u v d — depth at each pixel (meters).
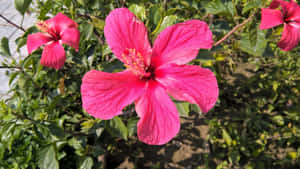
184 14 0.26
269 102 0.38
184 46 0.16
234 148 0.33
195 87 0.15
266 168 0.32
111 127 0.19
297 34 0.17
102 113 0.15
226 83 0.38
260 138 0.33
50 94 0.27
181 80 0.15
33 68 0.22
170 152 0.35
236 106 0.38
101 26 0.20
